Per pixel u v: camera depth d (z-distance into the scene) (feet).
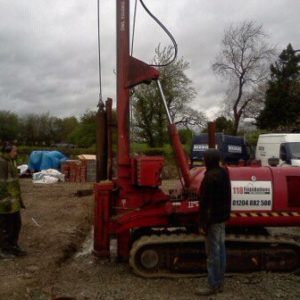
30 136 141.18
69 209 29.84
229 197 13.60
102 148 17.35
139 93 70.54
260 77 104.37
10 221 17.43
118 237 16.63
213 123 16.65
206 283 14.56
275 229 23.21
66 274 16.05
